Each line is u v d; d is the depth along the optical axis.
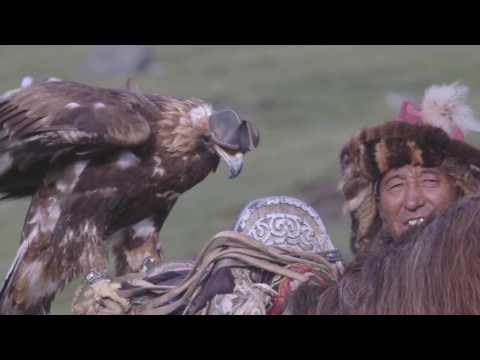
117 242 15.47
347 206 10.14
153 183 14.96
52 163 14.38
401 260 9.40
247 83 88.12
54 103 14.10
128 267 15.54
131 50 95.06
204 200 53.22
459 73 81.94
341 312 9.52
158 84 89.00
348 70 89.00
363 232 10.10
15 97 14.31
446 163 9.73
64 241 14.35
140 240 15.47
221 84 87.81
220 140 13.91
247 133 13.96
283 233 10.57
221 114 14.04
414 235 9.51
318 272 10.27
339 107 79.06
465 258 9.11
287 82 86.88
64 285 14.51
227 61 95.88
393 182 9.80
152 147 14.80
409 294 9.25
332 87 84.69
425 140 9.71
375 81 84.12
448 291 9.12
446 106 10.18
